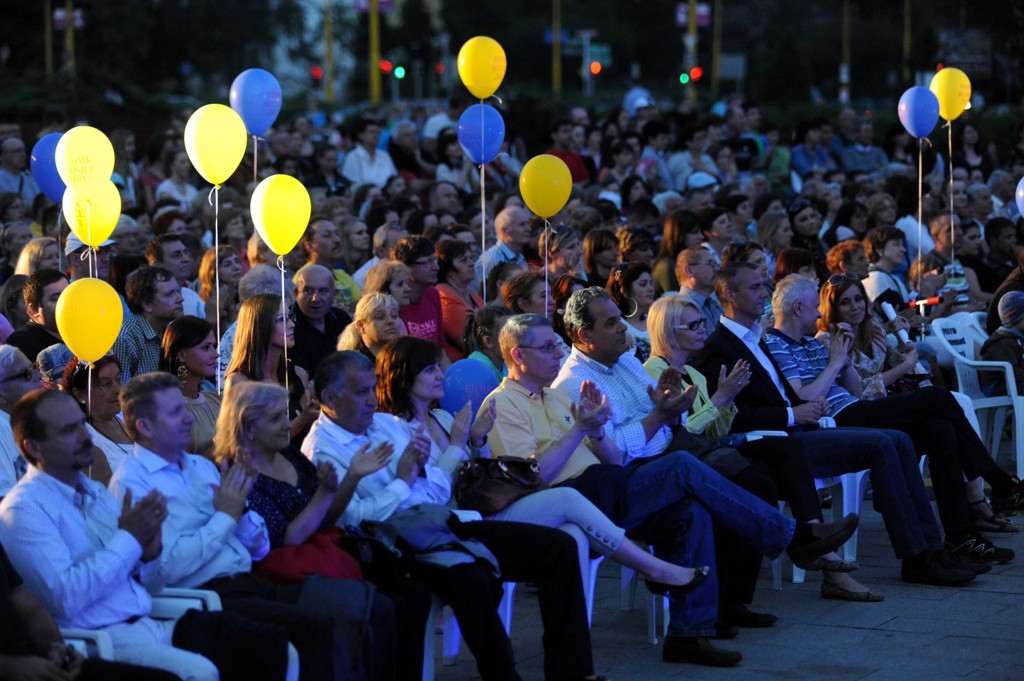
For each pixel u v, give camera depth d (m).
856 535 9.62
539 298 9.85
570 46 71.44
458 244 11.38
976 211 17.98
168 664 5.63
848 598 8.70
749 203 15.23
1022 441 11.32
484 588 6.71
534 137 27.92
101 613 5.86
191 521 6.39
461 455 7.62
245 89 10.38
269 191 8.34
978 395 11.74
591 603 7.50
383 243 12.15
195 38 69.00
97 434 7.34
